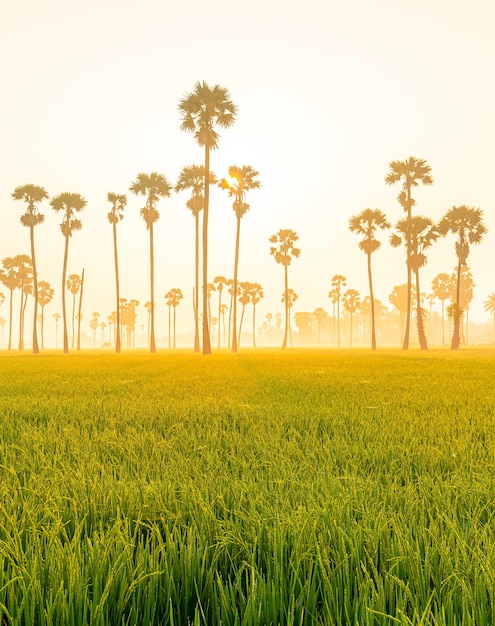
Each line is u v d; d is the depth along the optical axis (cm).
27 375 1348
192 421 496
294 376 1253
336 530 176
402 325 13450
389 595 139
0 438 397
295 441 375
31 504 212
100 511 208
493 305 14338
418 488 249
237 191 4375
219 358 3031
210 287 10531
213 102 3384
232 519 200
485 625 126
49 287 10719
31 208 4488
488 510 207
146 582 145
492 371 1455
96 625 123
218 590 144
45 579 145
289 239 6350
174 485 242
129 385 980
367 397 727
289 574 155
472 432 422
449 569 146
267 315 18538
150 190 4825
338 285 10850
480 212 4588
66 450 358
